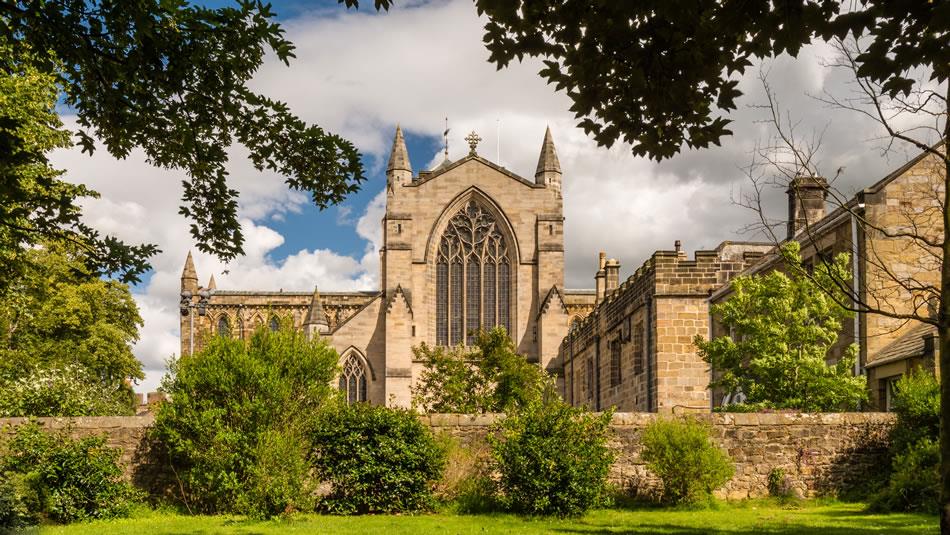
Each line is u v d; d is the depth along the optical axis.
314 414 23.92
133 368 55.41
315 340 25.34
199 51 13.05
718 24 10.83
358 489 23.11
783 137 14.79
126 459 24.23
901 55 10.76
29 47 13.00
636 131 12.58
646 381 36.78
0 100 23.72
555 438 22.55
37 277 20.52
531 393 55.19
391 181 82.50
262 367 23.64
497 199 78.94
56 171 27.52
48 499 21.42
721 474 23.61
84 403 33.84
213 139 14.67
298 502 21.84
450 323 78.00
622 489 24.59
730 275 38.47
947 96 13.40
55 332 48.78
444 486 23.92
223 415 23.36
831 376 27.44
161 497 24.06
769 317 28.38
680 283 35.50
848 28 10.41
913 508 21.34
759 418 24.94
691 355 35.12
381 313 77.00
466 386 55.94
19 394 32.44
